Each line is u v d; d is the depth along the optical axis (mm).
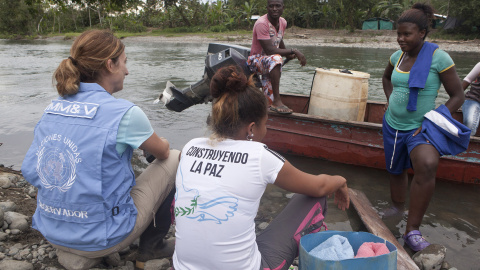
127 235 2391
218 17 53156
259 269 2035
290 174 2062
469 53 23391
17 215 3184
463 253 3229
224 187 1947
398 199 4105
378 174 4879
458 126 3270
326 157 5293
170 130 6512
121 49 2434
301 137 5383
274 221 2369
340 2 42938
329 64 16453
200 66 15898
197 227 1964
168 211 2711
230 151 2018
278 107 5324
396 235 3512
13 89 10312
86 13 63094
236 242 1937
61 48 28766
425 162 3236
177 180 2113
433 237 3467
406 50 3408
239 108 2027
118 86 2502
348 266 1959
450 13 33094
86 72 2354
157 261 2764
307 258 2064
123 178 2318
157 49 27172
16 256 2783
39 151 2285
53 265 2721
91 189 2186
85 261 2412
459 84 3344
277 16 5215
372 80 11703
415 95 3393
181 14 55750
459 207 4023
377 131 4875
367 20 44062
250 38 40875
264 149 2004
